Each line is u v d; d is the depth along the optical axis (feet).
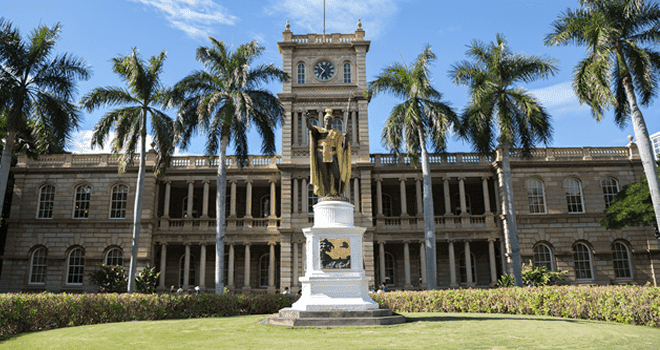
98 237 127.95
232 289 126.00
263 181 135.03
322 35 140.46
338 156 48.49
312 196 131.44
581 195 130.82
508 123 93.61
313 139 49.21
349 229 43.98
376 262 136.67
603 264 125.70
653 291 51.34
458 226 130.72
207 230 130.21
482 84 92.43
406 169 133.28
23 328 47.47
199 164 135.44
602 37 74.02
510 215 93.71
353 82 137.49
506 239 126.72
